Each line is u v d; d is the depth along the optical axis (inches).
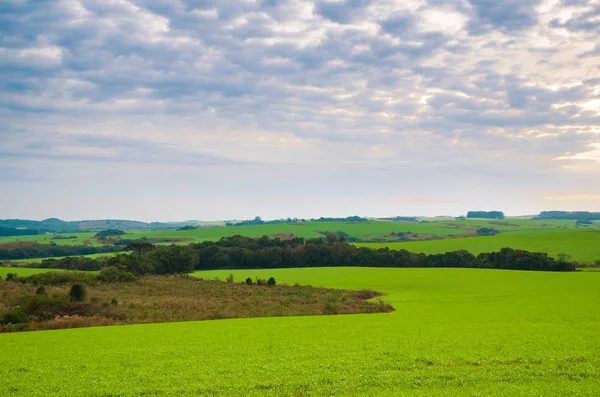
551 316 1879.9
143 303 2586.1
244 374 930.1
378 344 1263.5
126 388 845.8
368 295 3093.0
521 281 3607.3
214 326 1817.2
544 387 790.5
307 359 1072.2
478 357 1042.7
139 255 4793.3
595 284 3312.0
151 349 1261.1
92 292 3080.7
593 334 1378.0
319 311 2431.1
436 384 838.5
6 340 1504.7
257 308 2541.8
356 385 838.5
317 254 5442.9
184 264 4798.2
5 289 2974.9
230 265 5433.1
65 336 1582.2
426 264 5128.0
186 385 853.2
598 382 824.9
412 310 2306.8
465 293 3088.1
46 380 915.4
